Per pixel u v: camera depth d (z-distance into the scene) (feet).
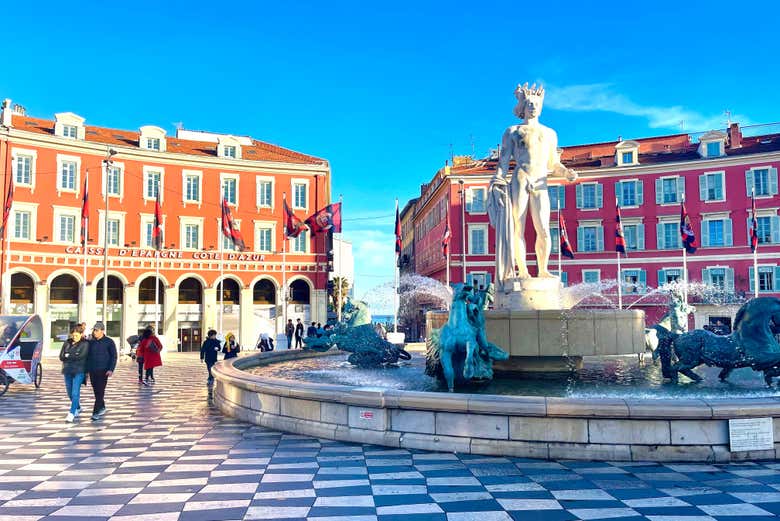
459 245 164.55
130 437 30.12
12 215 133.59
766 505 17.61
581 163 169.27
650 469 21.74
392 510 17.66
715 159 152.76
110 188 144.97
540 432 23.71
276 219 159.53
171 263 148.56
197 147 162.20
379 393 26.40
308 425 29.25
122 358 98.58
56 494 19.74
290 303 158.92
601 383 34.91
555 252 161.58
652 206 157.79
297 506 18.15
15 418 37.11
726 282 150.41
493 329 37.29
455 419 24.99
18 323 53.93
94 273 140.97
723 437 22.81
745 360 32.22
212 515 17.38
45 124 146.20
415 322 167.02
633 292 155.63
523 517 16.89
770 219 148.46
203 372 74.90
